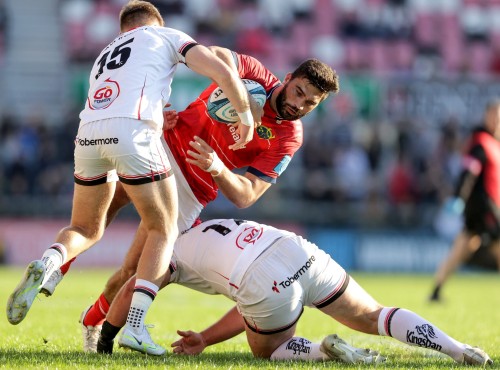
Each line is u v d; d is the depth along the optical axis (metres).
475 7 96.25
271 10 90.38
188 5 88.12
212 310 38.03
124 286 20.80
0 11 86.81
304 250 20.58
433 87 79.12
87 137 20.45
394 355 22.23
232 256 20.67
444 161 77.81
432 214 76.44
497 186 45.56
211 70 20.56
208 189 23.55
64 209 71.31
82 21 88.44
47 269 20.17
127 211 71.56
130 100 20.17
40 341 23.89
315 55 90.31
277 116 23.45
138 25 22.47
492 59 94.12
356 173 75.81
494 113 45.66
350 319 21.00
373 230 75.31
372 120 78.06
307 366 18.95
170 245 20.53
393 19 93.00
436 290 45.31
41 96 85.88
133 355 20.53
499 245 50.69
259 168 23.67
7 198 70.31
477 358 19.78
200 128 23.72
